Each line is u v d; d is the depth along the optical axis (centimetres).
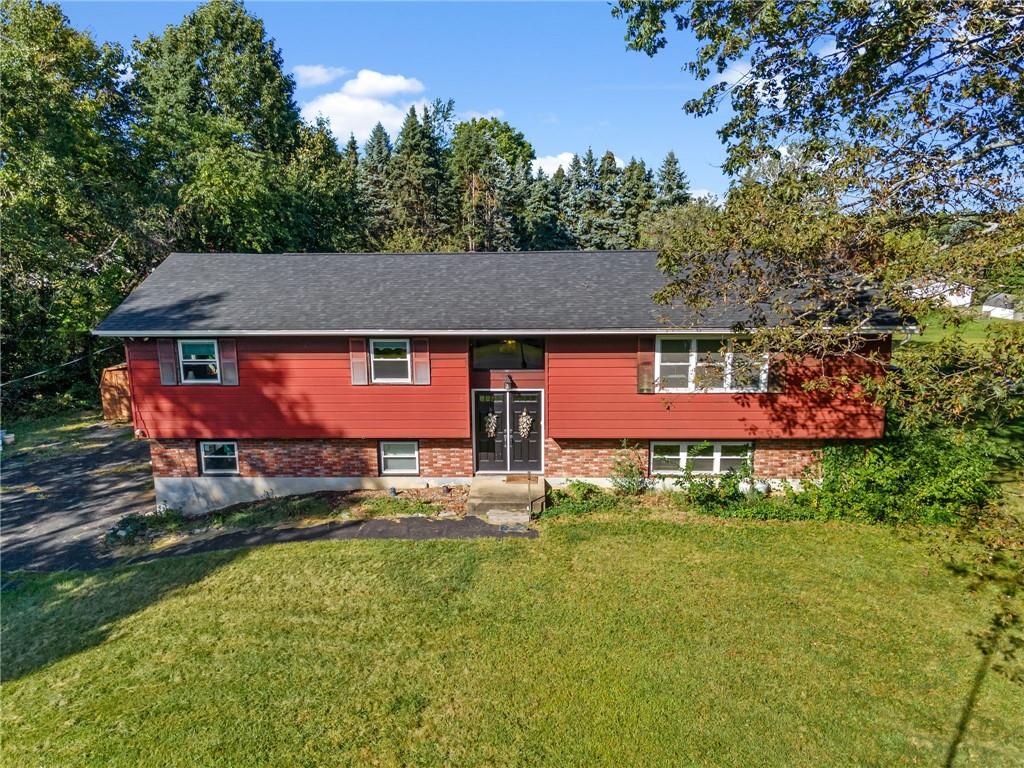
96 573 1216
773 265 1251
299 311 1513
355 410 1523
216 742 746
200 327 1445
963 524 1316
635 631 960
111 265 2531
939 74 1106
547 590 1088
